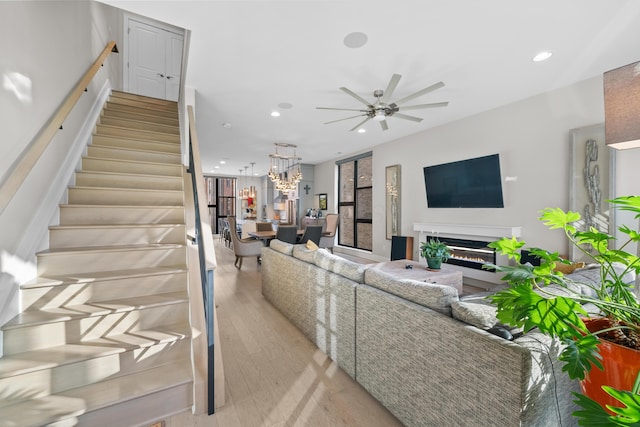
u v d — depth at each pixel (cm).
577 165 319
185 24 220
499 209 401
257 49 254
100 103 362
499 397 113
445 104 286
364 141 596
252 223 853
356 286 200
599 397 83
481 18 214
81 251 207
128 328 186
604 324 93
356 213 739
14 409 138
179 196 294
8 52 172
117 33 458
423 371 148
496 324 130
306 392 191
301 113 419
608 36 237
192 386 168
